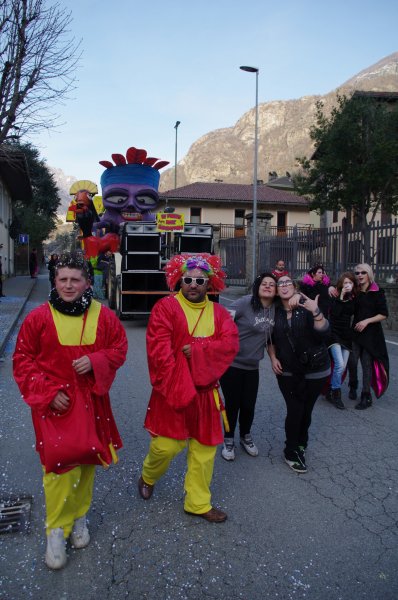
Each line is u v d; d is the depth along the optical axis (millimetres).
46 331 2865
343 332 5891
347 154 15562
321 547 3080
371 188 15945
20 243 34000
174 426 3275
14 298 17125
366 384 5887
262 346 4324
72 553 2988
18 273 36969
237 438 4934
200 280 3365
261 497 3705
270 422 5398
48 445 2752
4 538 3125
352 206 16719
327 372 4168
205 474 3359
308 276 6164
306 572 2848
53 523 2867
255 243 20578
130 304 12047
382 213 20172
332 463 4332
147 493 3643
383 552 3043
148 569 2852
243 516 3430
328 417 5586
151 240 11914
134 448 4602
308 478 4035
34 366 2871
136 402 6047
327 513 3482
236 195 37750
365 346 5820
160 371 3238
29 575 2785
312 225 36750
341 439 4898
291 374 4129
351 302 5809
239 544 3100
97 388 2859
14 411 5621
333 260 14922
